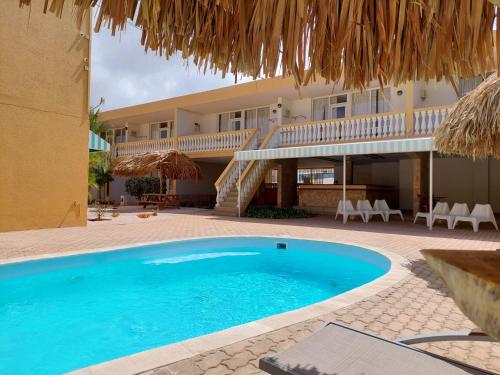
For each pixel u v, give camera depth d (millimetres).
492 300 1205
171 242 9055
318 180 25578
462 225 13273
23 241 8844
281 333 3500
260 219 15031
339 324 2570
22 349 4133
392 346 2252
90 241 8914
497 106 6270
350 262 8672
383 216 14594
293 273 8023
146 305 5805
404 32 1983
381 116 15133
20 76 10617
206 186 25125
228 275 7797
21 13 10633
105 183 25578
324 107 19047
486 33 1815
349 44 2043
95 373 2664
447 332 2582
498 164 17297
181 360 2916
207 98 20828
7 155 10336
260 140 19500
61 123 11664
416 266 6516
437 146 8344
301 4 1679
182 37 2322
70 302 5902
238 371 2752
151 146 24219
